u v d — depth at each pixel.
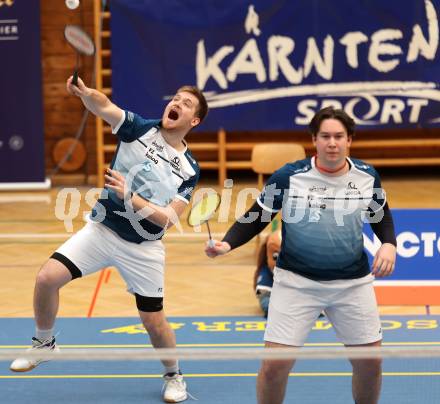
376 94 15.75
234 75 15.74
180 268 11.23
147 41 15.61
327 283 5.74
